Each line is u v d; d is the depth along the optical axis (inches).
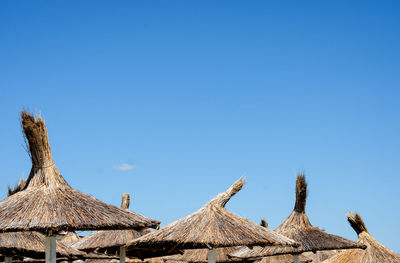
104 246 720.3
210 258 498.3
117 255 774.5
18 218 420.5
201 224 485.4
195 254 845.2
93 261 925.2
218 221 491.5
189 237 466.0
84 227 425.1
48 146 484.7
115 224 438.9
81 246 739.4
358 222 735.1
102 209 457.7
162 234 482.6
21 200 447.5
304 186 752.3
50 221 418.0
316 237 707.4
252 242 463.8
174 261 914.1
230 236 469.7
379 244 717.3
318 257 1158.3
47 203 443.5
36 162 479.2
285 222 748.6
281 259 892.6
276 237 488.1
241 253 768.9
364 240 722.2
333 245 683.4
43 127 483.5
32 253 613.6
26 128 476.4
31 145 477.1
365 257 699.4
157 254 614.5
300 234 716.7
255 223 511.5
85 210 445.4
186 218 503.2
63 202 448.8
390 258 689.6
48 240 450.3
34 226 411.5
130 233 746.8
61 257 663.8
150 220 482.6
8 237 580.1
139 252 614.9
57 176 478.9
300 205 750.5
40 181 470.9
